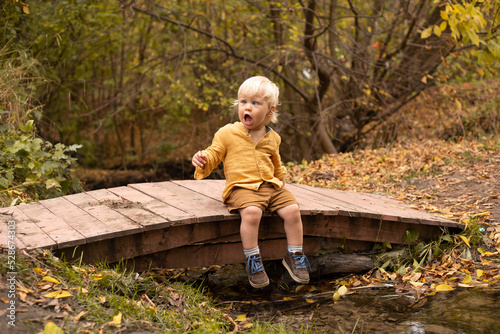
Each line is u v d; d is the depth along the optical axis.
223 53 11.45
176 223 3.43
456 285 3.54
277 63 9.89
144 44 13.61
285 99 12.15
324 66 10.38
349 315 3.13
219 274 4.19
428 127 10.17
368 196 5.11
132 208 3.83
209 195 4.32
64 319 2.46
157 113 16.56
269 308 3.41
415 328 2.83
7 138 5.06
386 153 7.36
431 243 4.15
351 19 11.44
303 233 3.94
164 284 3.36
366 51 10.52
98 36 10.96
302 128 12.07
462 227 4.25
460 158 6.44
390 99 10.76
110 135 16.31
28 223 3.44
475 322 2.87
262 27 11.39
